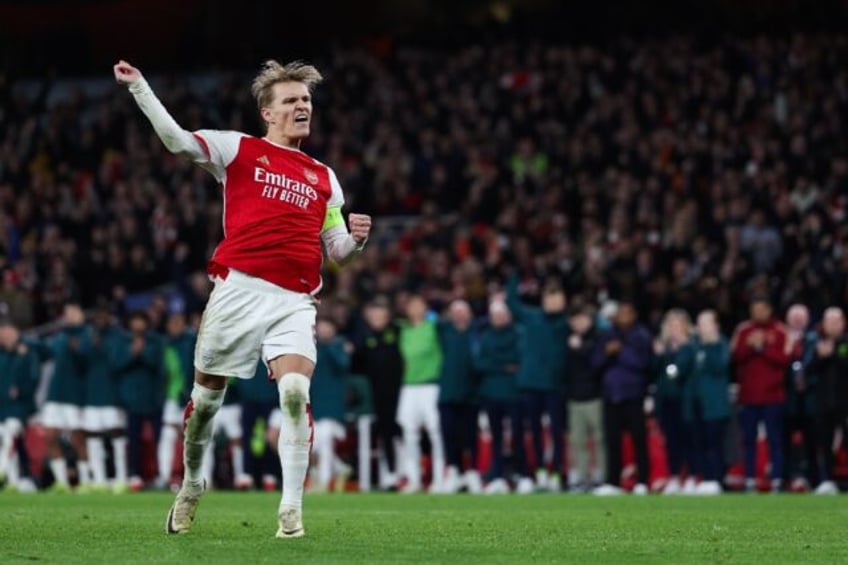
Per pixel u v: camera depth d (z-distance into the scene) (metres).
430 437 31.27
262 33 62.78
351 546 11.97
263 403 31.23
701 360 29.16
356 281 37.88
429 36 56.38
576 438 30.22
